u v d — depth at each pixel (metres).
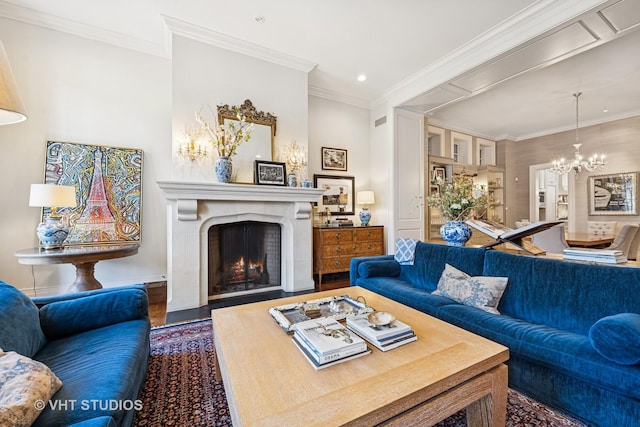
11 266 2.92
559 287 1.89
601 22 2.61
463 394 1.16
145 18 3.06
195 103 3.30
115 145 3.35
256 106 3.66
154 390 1.68
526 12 2.82
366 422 0.90
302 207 3.80
